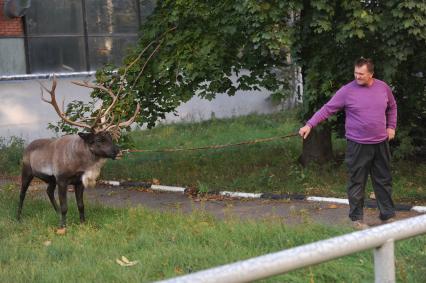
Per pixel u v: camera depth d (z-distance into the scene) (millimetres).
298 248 2961
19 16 16656
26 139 17625
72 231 8477
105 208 9555
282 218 8359
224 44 10977
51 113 18047
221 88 11828
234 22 10531
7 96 17312
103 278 6250
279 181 11023
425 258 6164
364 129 7512
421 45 10219
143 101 11945
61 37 18250
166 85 11672
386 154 7707
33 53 17781
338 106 7676
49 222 8938
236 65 11602
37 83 17750
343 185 10508
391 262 3266
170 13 11367
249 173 11945
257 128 18688
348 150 7723
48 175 8883
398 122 11242
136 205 10312
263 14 9586
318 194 10180
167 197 10859
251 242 7059
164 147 16016
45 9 17891
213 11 10891
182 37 11078
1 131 17234
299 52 10516
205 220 8484
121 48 19391
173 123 20031
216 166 12875
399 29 9148
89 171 8547
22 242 8023
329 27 9609
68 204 9938
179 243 7336
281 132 17469
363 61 7391
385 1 9289
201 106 21312
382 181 7828
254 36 9836
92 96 11852
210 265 6391
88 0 18672
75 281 6246
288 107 21703
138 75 11508
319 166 11789
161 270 6430
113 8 19125
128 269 6465
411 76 11211
